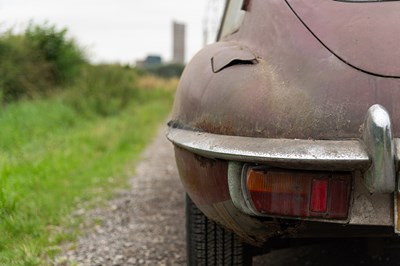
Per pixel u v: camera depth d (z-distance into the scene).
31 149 6.87
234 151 1.72
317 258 3.09
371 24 1.83
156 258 3.21
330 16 1.89
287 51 1.86
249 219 1.84
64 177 5.29
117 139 8.15
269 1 2.06
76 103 11.98
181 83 2.21
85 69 14.59
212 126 1.88
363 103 1.67
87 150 7.04
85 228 3.79
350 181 1.64
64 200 4.38
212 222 2.28
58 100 12.17
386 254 3.09
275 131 1.73
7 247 3.18
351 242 2.76
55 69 14.88
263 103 1.78
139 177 5.70
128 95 14.83
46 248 3.29
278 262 3.05
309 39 1.85
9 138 7.37
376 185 1.55
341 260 3.04
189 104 2.03
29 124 8.77
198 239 2.31
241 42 2.11
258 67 1.89
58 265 3.06
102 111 12.56
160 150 7.93
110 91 14.00
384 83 1.69
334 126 1.67
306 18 1.91
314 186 1.65
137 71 20.06
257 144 1.71
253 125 1.76
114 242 3.50
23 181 4.62
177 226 3.85
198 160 1.93
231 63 1.94
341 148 1.62
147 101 17.20
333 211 1.65
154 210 4.30
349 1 1.93
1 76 12.12
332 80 1.73
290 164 1.63
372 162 1.56
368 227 1.84
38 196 4.26
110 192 4.87
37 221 3.63
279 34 1.93
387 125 1.53
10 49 12.88
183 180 2.15
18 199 3.89
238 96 1.83
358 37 1.80
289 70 1.82
